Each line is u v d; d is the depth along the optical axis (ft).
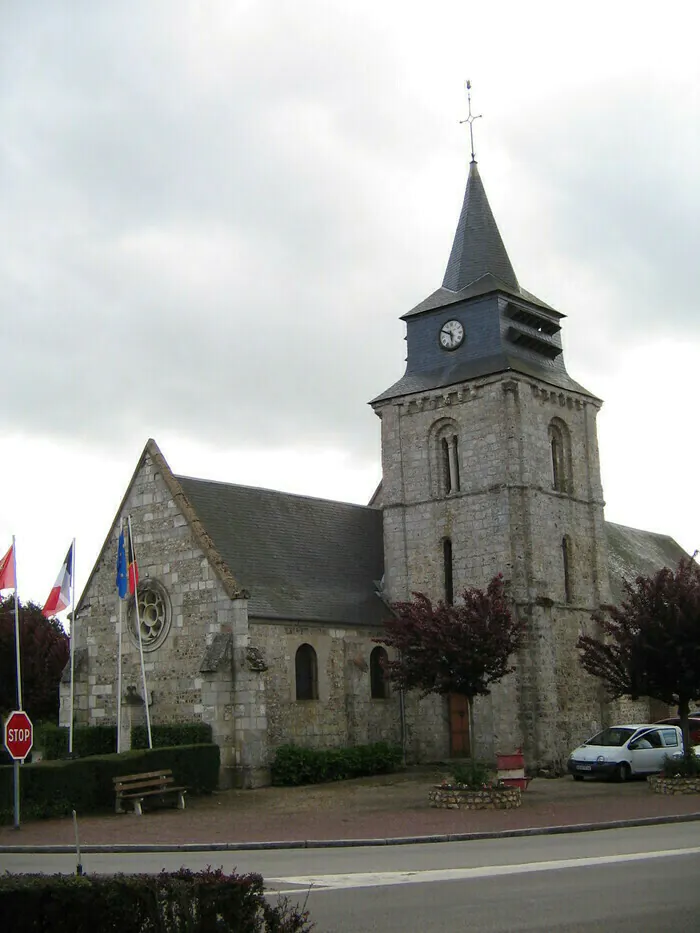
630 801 88.99
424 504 133.90
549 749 119.55
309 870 54.65
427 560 132.46
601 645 107.55
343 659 120.67
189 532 114.93
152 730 108.78
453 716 127.54
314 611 118.83
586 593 134.10
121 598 110.01
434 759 126.21
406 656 98.94
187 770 96.89
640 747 111.75
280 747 108.99
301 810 87.40
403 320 142.51
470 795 85.46
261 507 128.77
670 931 37.50
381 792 99.96
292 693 113.50
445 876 50.98
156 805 90.74
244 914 31.94
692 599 100.63
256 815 84.28
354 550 136.26
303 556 126.93
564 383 137.69
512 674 121.49
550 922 39.37
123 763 89.45
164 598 116.06
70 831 74.38
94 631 124.67
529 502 126.41
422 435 135.54
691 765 97.96
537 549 126.11
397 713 126.21
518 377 128.67
